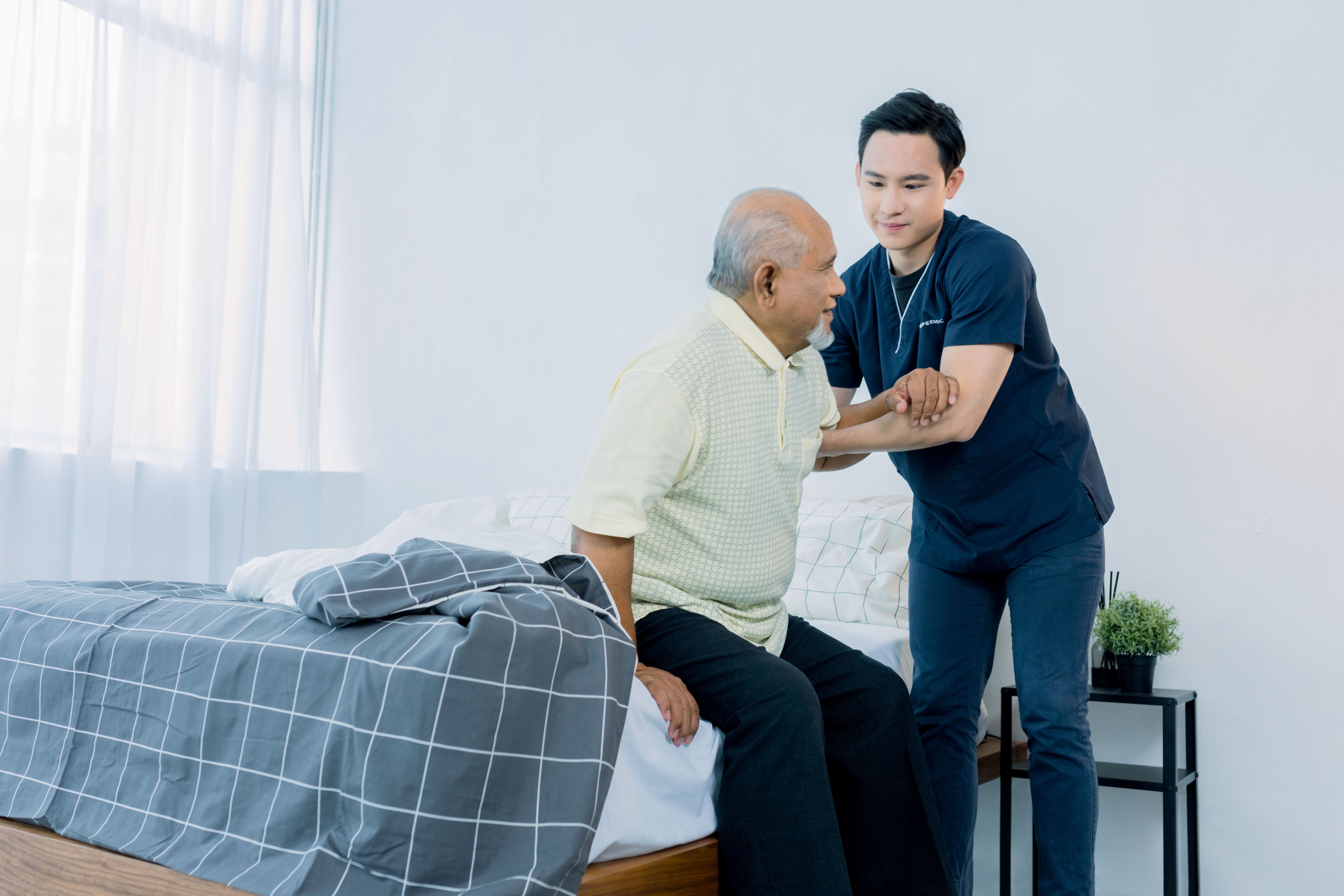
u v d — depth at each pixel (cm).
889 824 144
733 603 153
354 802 110
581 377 321
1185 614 221
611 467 138
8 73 300
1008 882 209
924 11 264
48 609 153
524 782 113
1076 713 163
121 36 322
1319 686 206
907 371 182
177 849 120
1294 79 216
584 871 113
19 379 300
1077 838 160
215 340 346
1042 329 175
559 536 248
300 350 365
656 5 314
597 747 116
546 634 117
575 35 331
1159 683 222
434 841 107
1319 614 207
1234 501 217
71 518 308
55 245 305
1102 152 238
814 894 124
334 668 117
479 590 125
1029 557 172
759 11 293
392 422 365
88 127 313
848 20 277
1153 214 230
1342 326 208
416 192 365
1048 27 246
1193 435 223
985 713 229
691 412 142
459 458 347
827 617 222
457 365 350
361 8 384
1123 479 230
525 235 338
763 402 150
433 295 358
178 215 335
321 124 386
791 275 147
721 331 149
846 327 195
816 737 130
